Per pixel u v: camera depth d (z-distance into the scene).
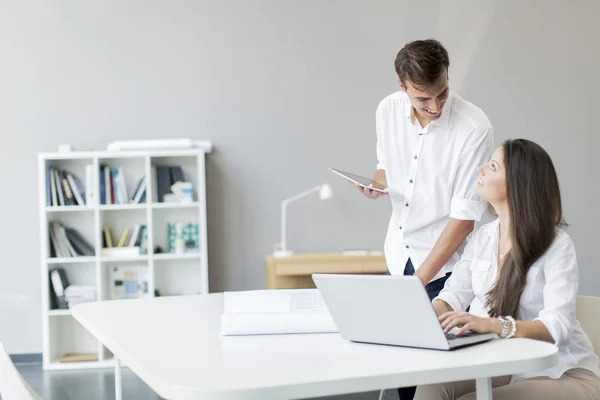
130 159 5.76
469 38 5.87
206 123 5.84
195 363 1.69
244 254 5.87
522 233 2.22
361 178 3.14
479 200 2.85
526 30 5.90
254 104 5.86
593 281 5.96
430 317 1.75
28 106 5.76
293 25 5.86
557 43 5.92
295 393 1.48
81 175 5.74
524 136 5.91
